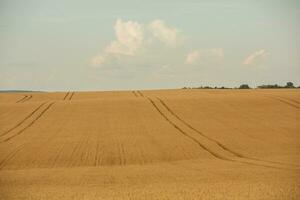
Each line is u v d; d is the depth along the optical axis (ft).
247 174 122.62
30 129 213.25
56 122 226.79
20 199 93.61
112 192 98.58
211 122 219.00
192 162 152.15
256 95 288.51
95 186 109.29
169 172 131.23
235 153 166.40
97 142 185.98
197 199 88.53
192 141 185.16
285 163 143.95
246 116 229.25
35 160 159.94
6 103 287.07
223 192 95.04
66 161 158.40
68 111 251.19
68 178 124.16
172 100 274.77
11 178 126.11
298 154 161.48
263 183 105.91
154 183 111.86
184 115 235.40
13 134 203.62
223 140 186.09
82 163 155.22
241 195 91.45
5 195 98.22
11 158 162.30
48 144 183.42
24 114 246.68
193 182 111.45
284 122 215.51
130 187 105.91
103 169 141.79
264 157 157.69
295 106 247.91
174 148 174.40
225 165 142.92
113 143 183.62
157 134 198.18
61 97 333.83
